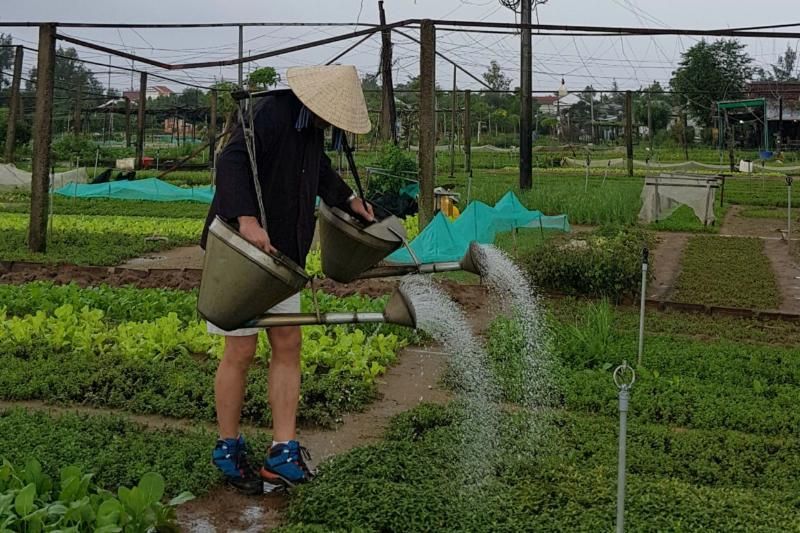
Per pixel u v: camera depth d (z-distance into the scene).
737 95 74.12
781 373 8.42
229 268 4.72
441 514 4.95
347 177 26.84
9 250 16.28
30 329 9.10
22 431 6.11
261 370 7.90
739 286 13.91
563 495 5.25
